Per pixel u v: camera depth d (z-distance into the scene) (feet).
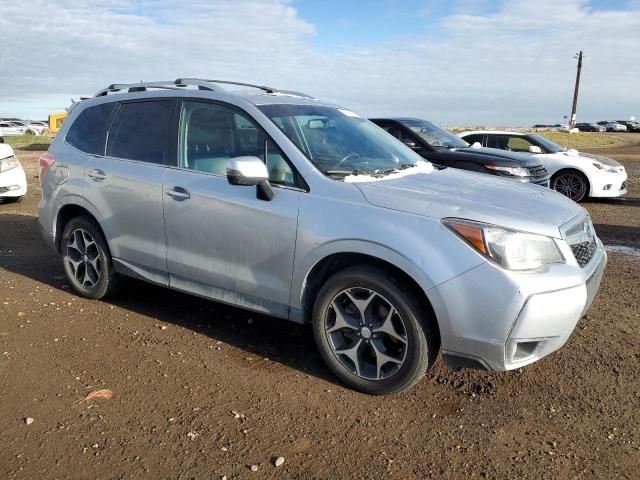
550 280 10.45
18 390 11.82
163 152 14.82
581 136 149.59
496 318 10.30
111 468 9.43
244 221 12.86
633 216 33.60
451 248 10.59
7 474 9.23
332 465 9.60
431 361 11.38
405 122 32.60
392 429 10.65
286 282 12.48
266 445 10.11
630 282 19.39
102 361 13.19
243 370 12.85
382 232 11.07
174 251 14.39
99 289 16.70
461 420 10.96
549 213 11.57
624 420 10.91
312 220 11.91
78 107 17.74
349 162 13.21
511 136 41.55
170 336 14.64
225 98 13.98
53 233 17.57
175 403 11.42
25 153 77.97
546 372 12.74
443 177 13.64
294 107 14.37
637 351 13.76
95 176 16.02
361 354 11.91
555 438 10.36
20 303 16.79
